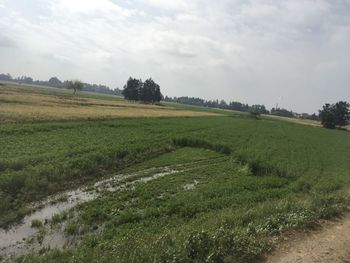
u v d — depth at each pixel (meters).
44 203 16.38
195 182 22.58
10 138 30.62
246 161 29.67
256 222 11.90
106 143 32.25
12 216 14.11
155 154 32.12
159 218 14.95
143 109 93.19
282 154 36.12
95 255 9.67
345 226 12.52
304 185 22.64
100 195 18.27
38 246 11.78
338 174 27.64
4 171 19.34
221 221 12.04
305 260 9.31
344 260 9.59
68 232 13.05
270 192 20.14
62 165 21.53
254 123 89.06
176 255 8.59
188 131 49.56
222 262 8.69
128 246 9.80
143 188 19.84
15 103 68.19
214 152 35.75
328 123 130.25
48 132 36.44
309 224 12.22
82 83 152.25
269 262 9.03
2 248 11.48
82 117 50.62
